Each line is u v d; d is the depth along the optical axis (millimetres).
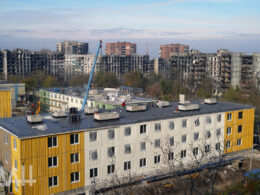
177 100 124625
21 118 51969
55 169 44625
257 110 98125
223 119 63469
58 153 44688
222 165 60844
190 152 58969
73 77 195375
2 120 50188
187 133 58344
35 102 132875
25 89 147250
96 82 175875
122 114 57000
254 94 116875
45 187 43969
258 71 151625
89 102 93875
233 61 157750
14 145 43688
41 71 198125
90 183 47906
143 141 52906
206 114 60656
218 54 174750
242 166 62594
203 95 127375
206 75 163500
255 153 69938
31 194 42812
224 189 49906
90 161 47688
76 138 46250
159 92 150375
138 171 52750
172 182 52375
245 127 67562
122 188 43156
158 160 55031
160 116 55656
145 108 60938
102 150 48719
